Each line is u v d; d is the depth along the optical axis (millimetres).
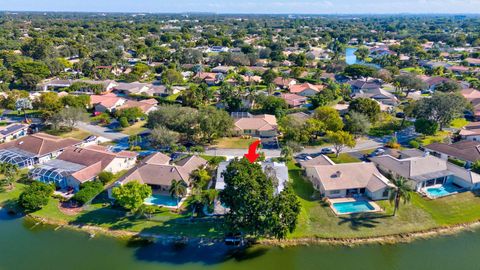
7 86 178375
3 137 113375
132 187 71438
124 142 114938
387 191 78312
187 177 82812
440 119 122625
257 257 62812
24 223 72188
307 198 80250
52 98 131750
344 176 81875
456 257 62688
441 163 88750
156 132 105000
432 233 68750
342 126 116375
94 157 92188
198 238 67250
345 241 66562
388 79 199750
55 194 80938
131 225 70875
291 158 100250
